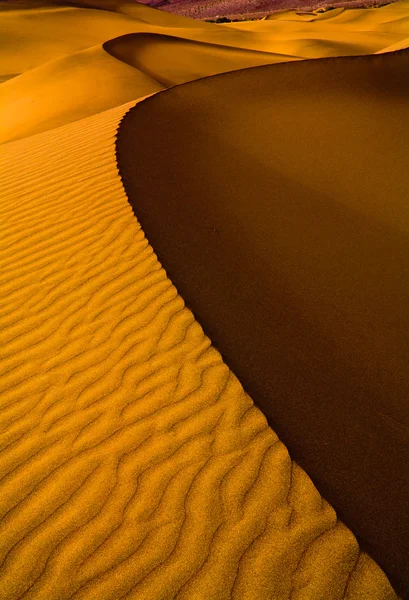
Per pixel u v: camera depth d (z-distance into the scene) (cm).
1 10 4950
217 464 257
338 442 271
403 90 1455
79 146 764
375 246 544
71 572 225
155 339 342
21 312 396
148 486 254
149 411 292
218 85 1285
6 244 504
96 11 5509
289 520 229
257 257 474
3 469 275
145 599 212
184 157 722
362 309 415
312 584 208
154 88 1908
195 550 225
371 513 234
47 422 298
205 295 388
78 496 255
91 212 529
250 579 212
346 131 1015
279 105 1180
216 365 315
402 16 6688
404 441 279
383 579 208
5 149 943
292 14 8556
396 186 751
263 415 280
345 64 1648
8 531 245
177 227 496
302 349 347
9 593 221
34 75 2305
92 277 420
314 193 687
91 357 338
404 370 345
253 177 702
